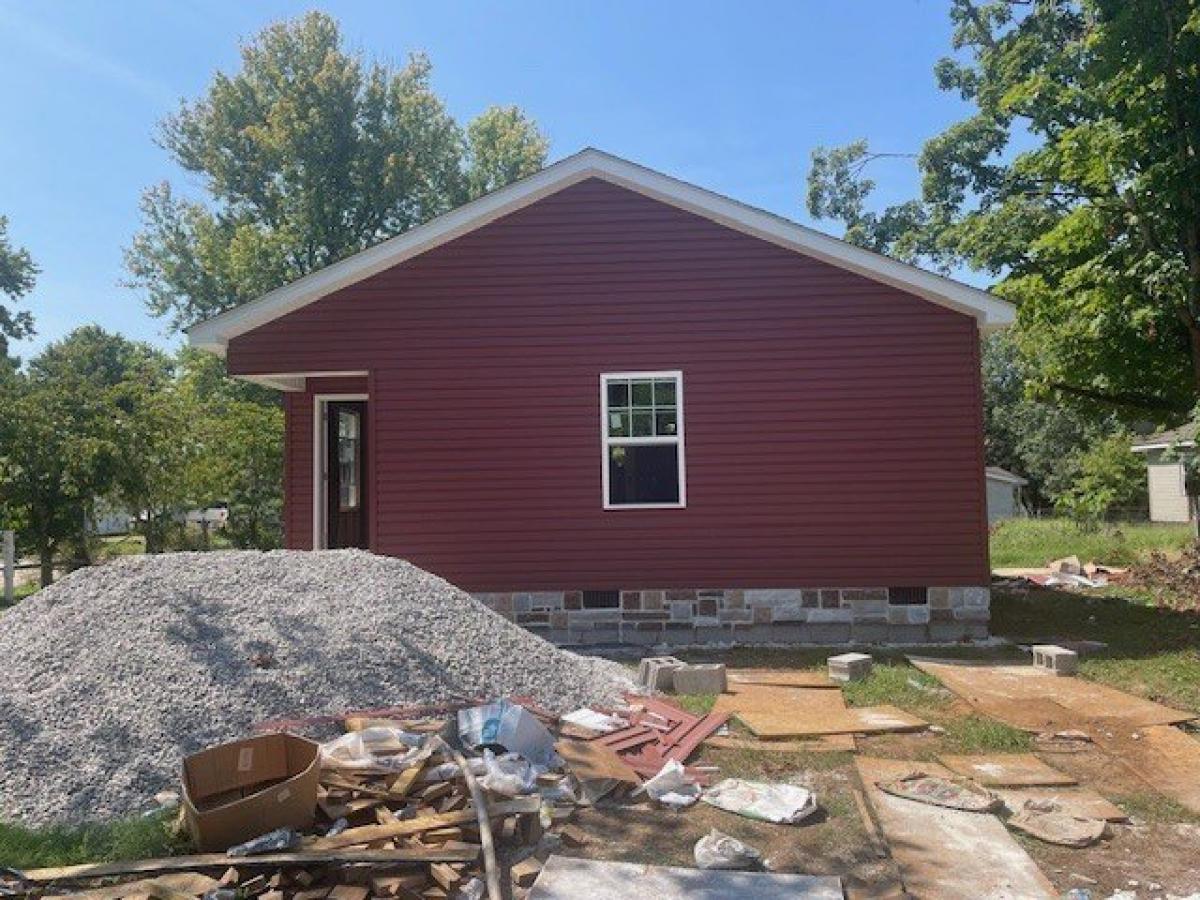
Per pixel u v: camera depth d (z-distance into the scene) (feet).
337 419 39.86
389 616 22.44
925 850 14.21
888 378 32.45
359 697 19.58
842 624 32.27
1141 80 38.88
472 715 17.89
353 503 40.52
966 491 32.04
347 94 104.73
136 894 12.06
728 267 33.17
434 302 33.99
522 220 33.88
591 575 33.09
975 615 31.86
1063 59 47.62
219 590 22.44
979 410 32.04
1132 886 12.99
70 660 19.10
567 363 33.58
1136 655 29.01
